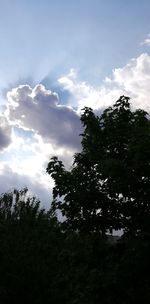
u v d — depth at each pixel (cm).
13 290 1340
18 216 1952
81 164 1165
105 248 1105
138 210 1024
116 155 1126
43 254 1570
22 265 1448
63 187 1126
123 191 1016
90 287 1050
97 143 1172
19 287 1343
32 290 1338
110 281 1005
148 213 1020
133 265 981
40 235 1723
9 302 1334
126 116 1173
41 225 1820
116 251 1073
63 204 1117
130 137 1117
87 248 1272
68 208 1109
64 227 1123
